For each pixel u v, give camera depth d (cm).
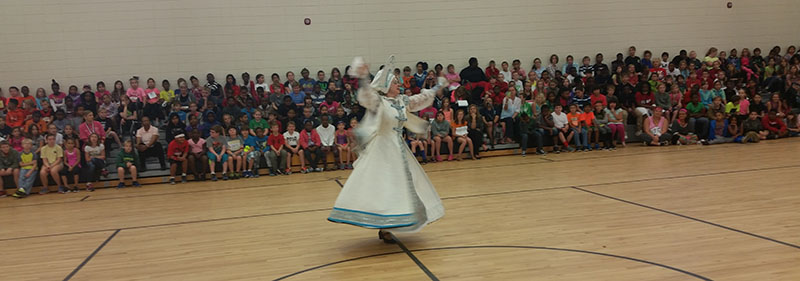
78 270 445
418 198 430
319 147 1092
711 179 748
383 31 1400
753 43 1562
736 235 456
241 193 850
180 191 918
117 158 1022
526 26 1459
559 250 434
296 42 1366
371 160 442
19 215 753
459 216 580
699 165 891
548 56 1474
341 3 1379
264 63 1357
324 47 1379
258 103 1273
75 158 996
